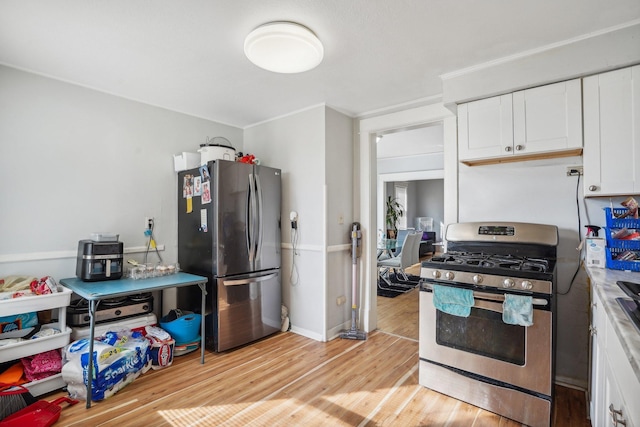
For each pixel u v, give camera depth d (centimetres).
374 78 248
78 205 260
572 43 189
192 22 175
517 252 226
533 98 205
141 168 299
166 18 171
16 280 218
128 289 213
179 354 270
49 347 207
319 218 310
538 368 178
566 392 214
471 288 200
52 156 247
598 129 184
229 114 338
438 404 202
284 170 341
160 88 269
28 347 198
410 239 534
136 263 274
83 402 201
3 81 225
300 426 181
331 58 216
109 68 232
